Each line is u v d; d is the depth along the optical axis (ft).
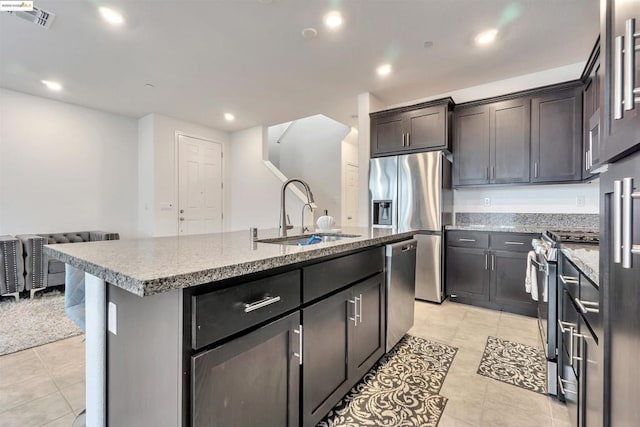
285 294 3.93
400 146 11.94
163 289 2.60
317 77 11.11
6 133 12.38
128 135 16.01
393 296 7.02
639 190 1.98
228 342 3.17
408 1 7.07
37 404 5.34
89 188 14.66
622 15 2.28
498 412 5.20
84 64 10.13
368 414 5.13
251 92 12.57
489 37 8.51
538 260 6.72
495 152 10.69
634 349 2.12
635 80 1.96
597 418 3.11
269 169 17.44
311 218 16.14
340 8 7.32
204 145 17.92
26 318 9.23
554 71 10.43
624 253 2.00
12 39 8.58
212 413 3.01
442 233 10.94
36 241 11.15
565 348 5.06
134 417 3.41
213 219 18.40
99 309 3.90
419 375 6.30
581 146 9.29
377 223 12.20
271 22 7.85
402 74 10.80
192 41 8.72
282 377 3.90
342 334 5.19
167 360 2.96
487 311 10.20
